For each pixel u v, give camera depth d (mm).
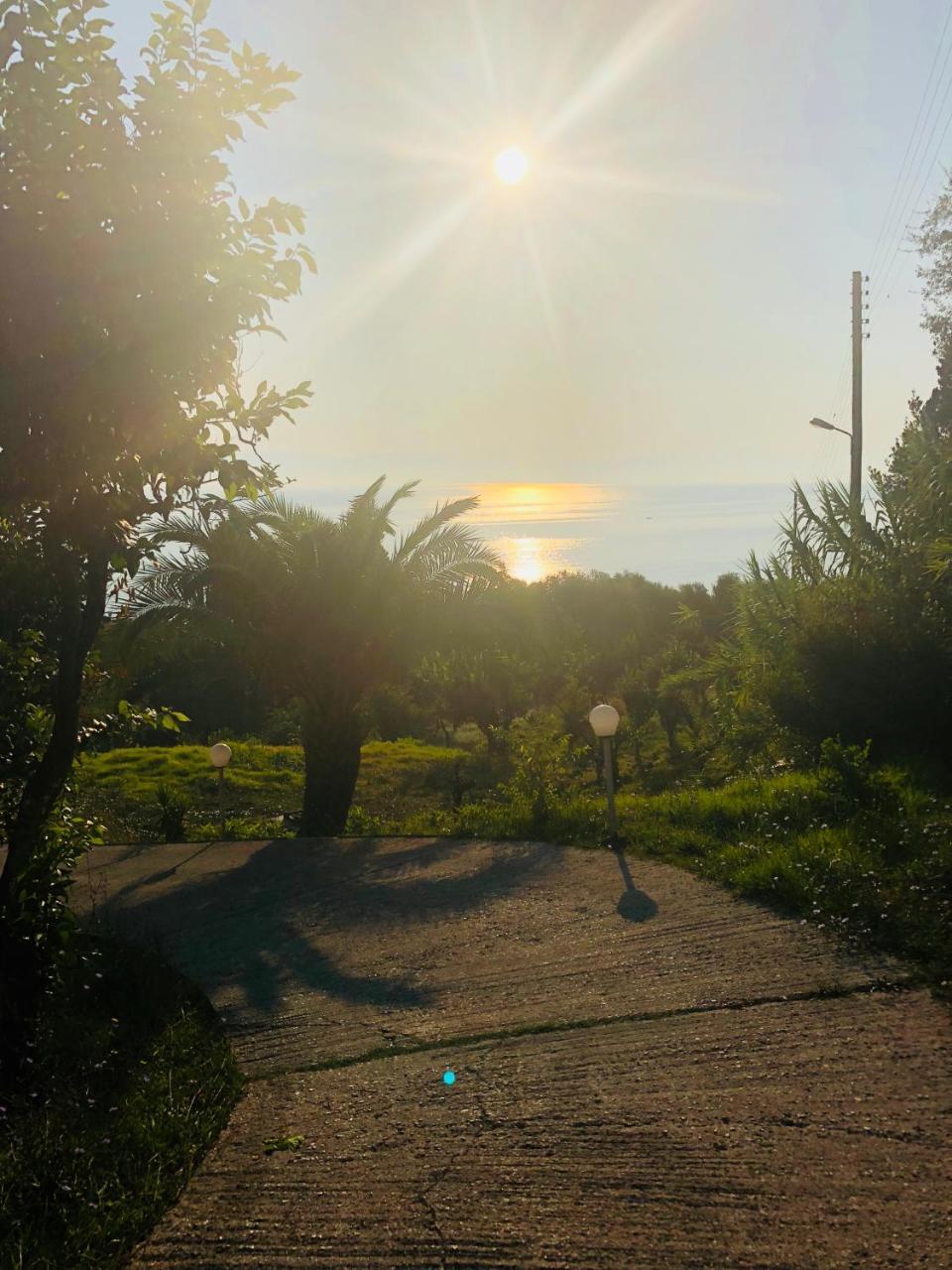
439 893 8820
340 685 15469
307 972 7066
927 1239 3416
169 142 4051
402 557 15438
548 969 6586
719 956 6375
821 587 14305
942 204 20000
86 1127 4578
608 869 8914
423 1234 3711
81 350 3873
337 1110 4863
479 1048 5434
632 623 60500
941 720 12742
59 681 5137
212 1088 5188
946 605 12969
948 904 6414
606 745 9938
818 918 6746
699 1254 3451
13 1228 3750
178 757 24750
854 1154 3971
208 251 4090
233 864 10977
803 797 9969
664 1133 4277
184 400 4277
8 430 3877
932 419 20203
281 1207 3994
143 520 4730
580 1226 3672
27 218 3889
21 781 5594
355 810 18531
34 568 4719
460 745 36250
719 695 16203
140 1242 3822
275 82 4238
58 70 3975
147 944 7902
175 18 4133
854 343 23219
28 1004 5555
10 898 5422
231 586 14555
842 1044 4949
